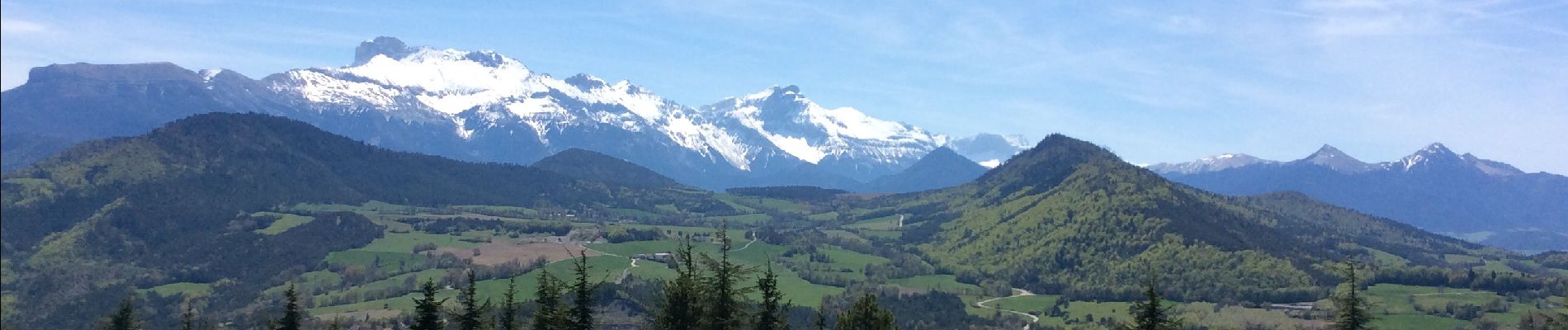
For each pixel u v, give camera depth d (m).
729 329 90.81
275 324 113.25
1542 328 111.62
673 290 91.12
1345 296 85.69
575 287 94.88
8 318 177.75
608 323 178.88
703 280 91.81
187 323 155.75
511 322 105.94
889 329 110.69
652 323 95.25
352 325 194.25
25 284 192.00
